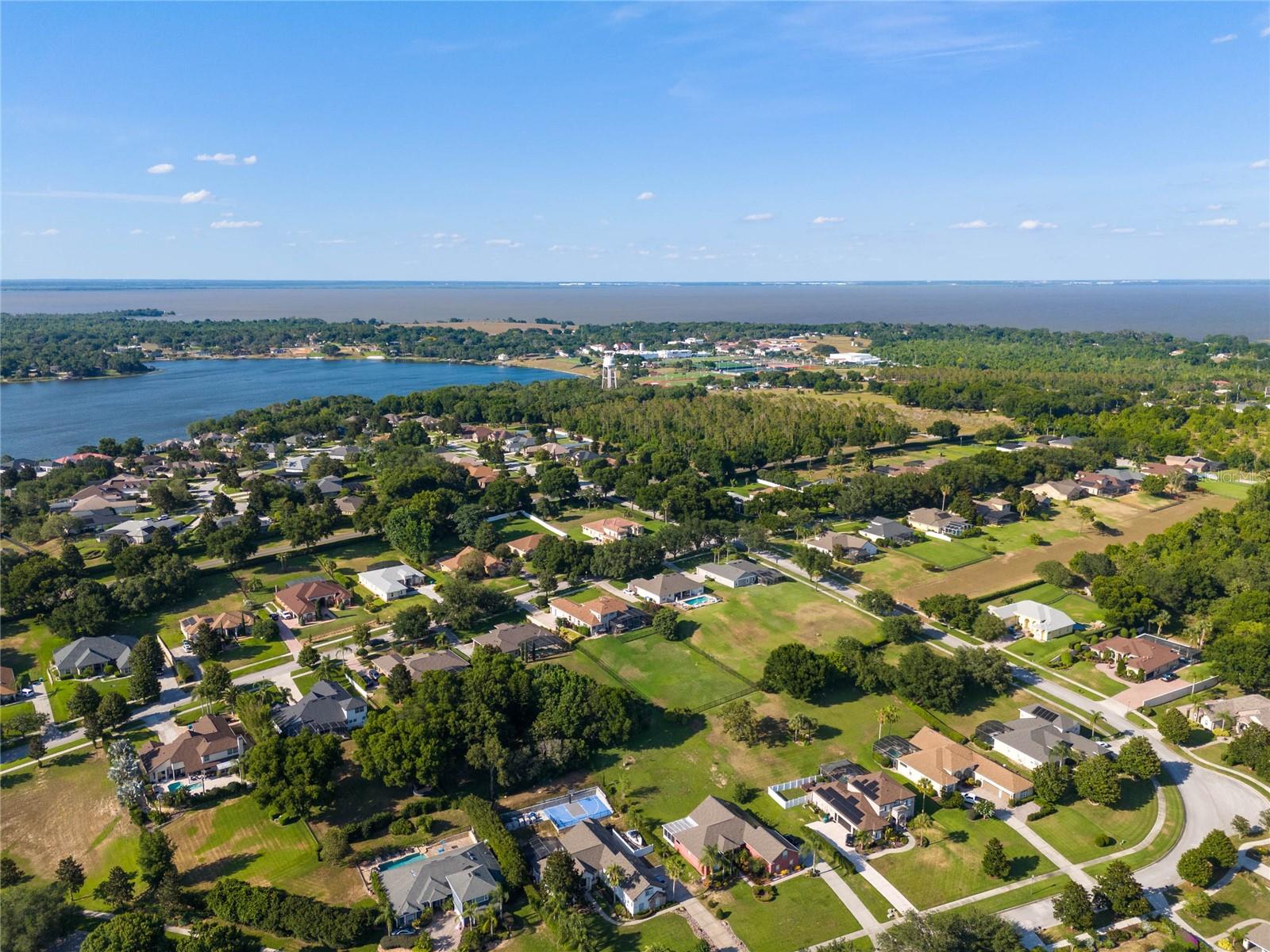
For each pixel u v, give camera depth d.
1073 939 95.62
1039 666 163.25
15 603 177.25
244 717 133.62
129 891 100.12
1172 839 114.00
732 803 118.75
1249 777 128.38
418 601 194.12
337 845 107.19
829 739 139.25
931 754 128.88
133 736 137.62
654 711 146.88
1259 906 101.12
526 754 125.62
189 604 189.88
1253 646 149.00
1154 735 139.38
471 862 104.62
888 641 171.12
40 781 126.00
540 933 97.88
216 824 116.00
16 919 91.81
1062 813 119.56
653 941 95.94
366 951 94.19
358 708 142.62
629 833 115.00
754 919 99.56
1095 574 199.00
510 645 163.25
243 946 94.25
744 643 171.88
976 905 101.31
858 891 104.25
